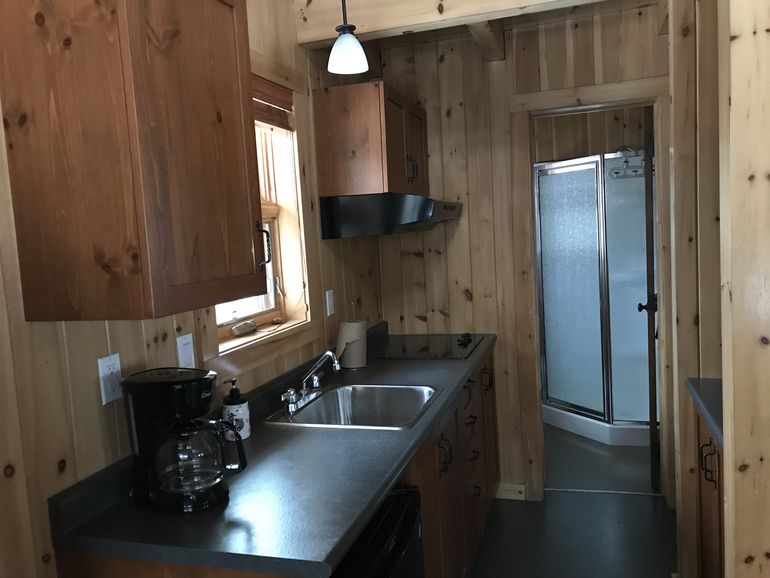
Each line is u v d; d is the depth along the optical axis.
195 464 1.61
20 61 1.38
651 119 3.46
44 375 1.47
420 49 3.55
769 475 1.57
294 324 2.71
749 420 1.58
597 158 4.24
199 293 1.51
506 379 3.58
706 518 2.22
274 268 2.76
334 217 2.91
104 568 1.46
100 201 1.36
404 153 3.09
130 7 1.30
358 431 2.06
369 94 2.78
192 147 1.49
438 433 2.26
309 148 2.84
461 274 3.61
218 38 1.61
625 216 4.21
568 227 4.55
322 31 2.69
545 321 4.87
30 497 1.43
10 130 1.40
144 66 1.34
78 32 1.33
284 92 2.62
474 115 3.49
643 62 3.21
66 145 1.37
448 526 2.38
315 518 1.46
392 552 1.54
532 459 3.55
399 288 3.73
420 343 3.46
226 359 2.16
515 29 3.38
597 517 3.33
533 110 3.40
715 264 2.34
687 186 2.39
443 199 3.58
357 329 2.95
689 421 2.44
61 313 1.40
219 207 1.59
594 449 4.30
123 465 1.67
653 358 3.52
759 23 1.50
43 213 1.40
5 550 1.36
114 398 1.69
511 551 3.03
